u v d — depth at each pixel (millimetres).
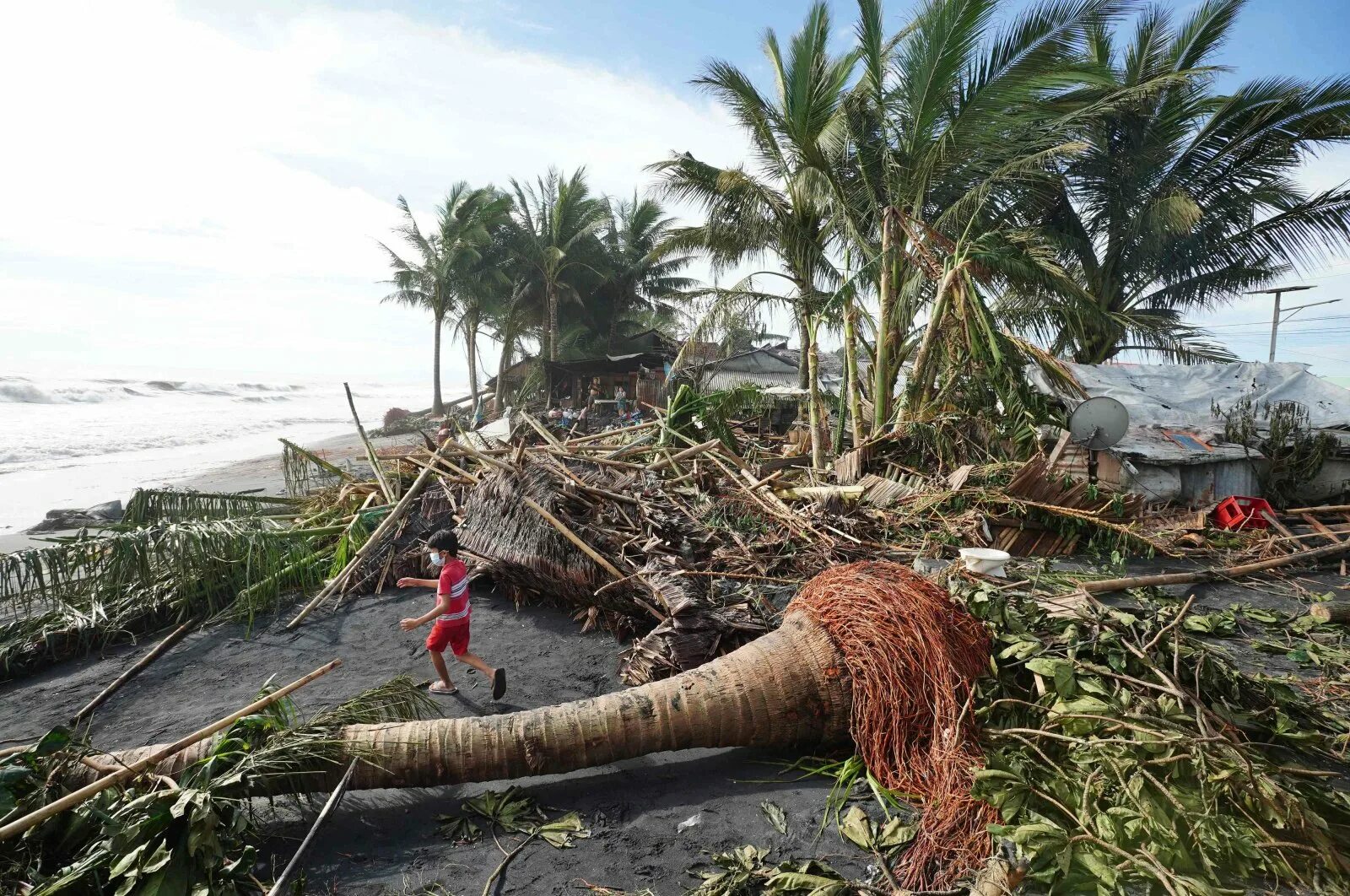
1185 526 10625
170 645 6660
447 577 5387
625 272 42656
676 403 12055
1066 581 7613
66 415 38844
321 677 5926
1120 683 4172
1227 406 14094
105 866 3092
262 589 7590
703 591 5895
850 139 13734
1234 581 8602
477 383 41031
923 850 3459
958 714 4023
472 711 5234
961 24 11406
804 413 19188
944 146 12734
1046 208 15820
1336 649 6227
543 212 39219
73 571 6902
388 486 10164
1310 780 3820
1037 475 9906
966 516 9562
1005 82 12180
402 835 3793
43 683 5992
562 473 7582
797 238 15586
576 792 4184
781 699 4273
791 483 10781
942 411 12602
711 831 3783
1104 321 15938
